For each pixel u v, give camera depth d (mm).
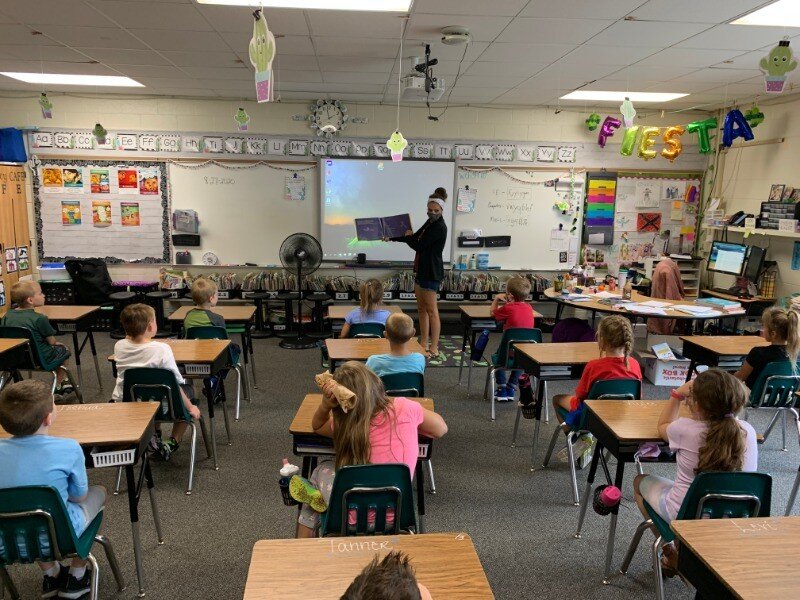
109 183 6883
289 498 2111
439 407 4586
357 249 7195
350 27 3877
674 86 5727
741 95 6137
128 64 5176
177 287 6809
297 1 3428
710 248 7250
